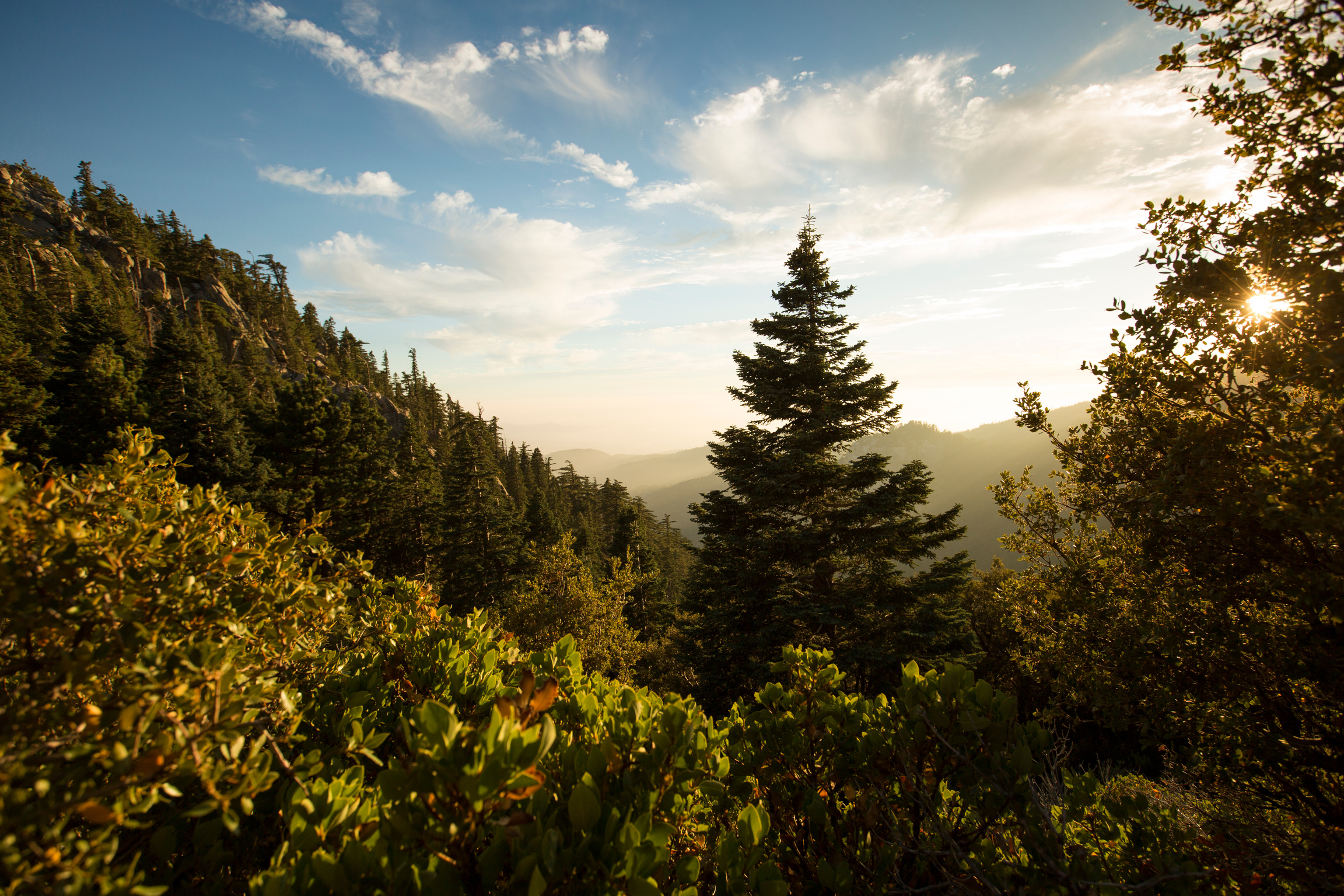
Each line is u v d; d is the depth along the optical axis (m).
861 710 3.23
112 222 97.38
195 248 100.50
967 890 2.18
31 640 1.69
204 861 1.98
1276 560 2.60
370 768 2.96
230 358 82.12
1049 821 2.19
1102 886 1.90
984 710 2.66
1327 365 2.16
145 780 1.44
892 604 13.41
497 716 1.52
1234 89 2.65
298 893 1.56
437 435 92.62
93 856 1.29
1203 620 2.90
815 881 2.64
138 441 2.71
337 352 110.31
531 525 41.47
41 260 78.56
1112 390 3.17
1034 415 3.67
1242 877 2.36
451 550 34.12
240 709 1.71
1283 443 2.37
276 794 2.33
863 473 13.95
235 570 2.36
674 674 21.11
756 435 15.21
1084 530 3.99
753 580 14.45
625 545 34.72
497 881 1.59
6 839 1.16
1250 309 2.58
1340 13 2.17
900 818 2.82
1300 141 2.44
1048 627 4.39
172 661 1.73
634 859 1.64
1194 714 3.11
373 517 34.06
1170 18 2.71
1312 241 2.42
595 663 15.48
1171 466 2.75
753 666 13.48
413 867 1.57
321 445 29.56
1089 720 3.92
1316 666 2.54
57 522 1.81
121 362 29.84
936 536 14.28
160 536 2.06
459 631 3.87
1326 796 2.75
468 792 1.41
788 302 16.30
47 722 1.57
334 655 3.27
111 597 1.81
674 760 2.18
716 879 2.28
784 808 3.11
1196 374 2.79
